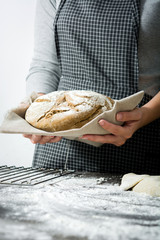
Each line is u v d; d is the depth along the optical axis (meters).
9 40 2.15
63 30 1.16
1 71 2.18
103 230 0.61
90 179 0.95
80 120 0.90
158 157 1.13
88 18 1.13
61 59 1.21
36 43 1.28
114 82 1.13
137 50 1.11
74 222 0.64
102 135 0.95
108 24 1.11
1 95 2.19
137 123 0.96
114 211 0.70
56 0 1.22
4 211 0.67
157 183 0.84
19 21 2.13
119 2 1.13
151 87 1.13
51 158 1.17
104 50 1.12
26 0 2.10
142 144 1.12
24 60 2.16
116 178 0.99
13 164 2.17
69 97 0.94
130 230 0.61
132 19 1.09
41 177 0.93
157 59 1.12
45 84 1.22
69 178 0.95
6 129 0.91
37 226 0.61
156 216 0.68
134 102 0.92
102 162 1.13
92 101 0.92
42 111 0.93
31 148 2.15
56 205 0.71
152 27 1.09
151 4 1.08
